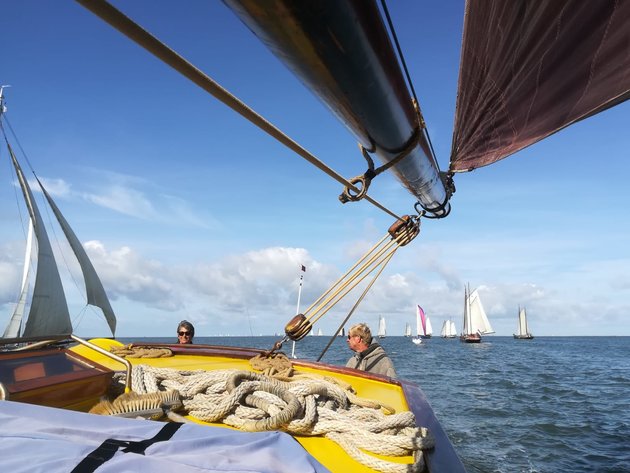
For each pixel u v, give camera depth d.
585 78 1.92
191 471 1.55
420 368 34.47
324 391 2.94
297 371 4.42
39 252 14.91
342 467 2.29
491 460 10.40
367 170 1.92
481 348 81.56
